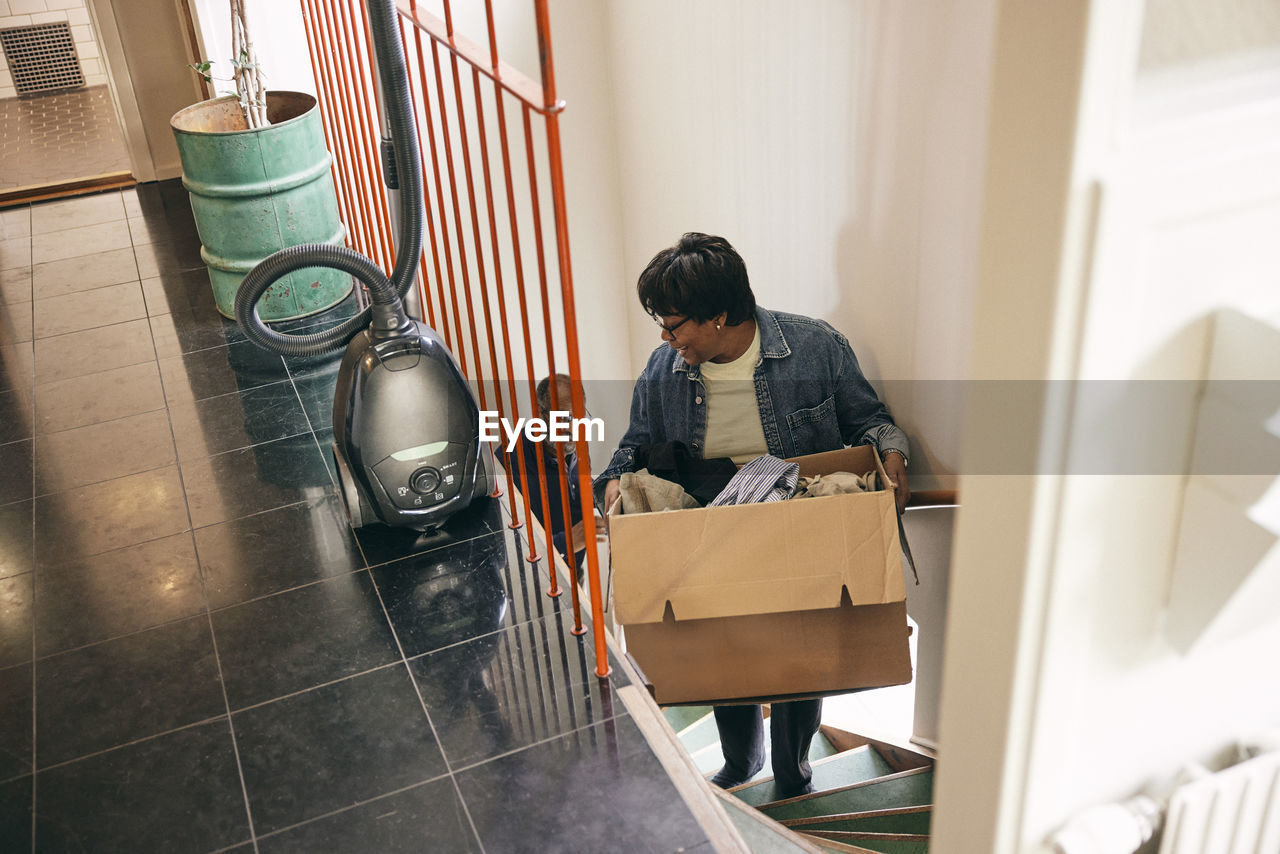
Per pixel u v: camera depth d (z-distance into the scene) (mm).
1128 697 1017
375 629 2012
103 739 1796
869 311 2836
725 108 3346
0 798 1689
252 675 1915
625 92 4148
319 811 1637
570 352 1597
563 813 1612
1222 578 897
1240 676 1077
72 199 4527
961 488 951
